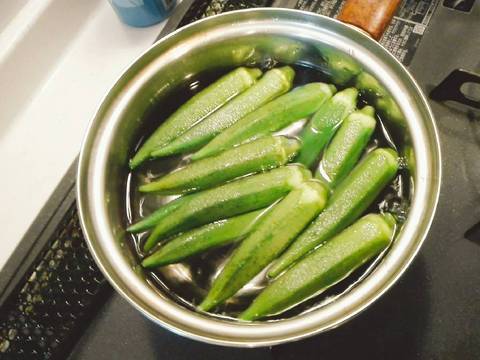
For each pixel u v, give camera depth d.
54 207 0.31
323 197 0.27
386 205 0.27
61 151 0.37
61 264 0.31
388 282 0.22
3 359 0.29
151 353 0.29
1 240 0.35
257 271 0.27
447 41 0.33
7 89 0.37
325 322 0.22
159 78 0.28
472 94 0.32
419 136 0.25
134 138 0.29
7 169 0.37
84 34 0.40
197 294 0.27
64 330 0.30
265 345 0.21
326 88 0.29
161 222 0.28
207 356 0.28
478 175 0.30
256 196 0.28
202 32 0.28
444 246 0.29
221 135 0.30
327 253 0.26
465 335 0.27
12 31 0.37
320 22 0.27
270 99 0.30
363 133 0.28
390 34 0.34
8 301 0.30
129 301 0.22
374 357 0.27
